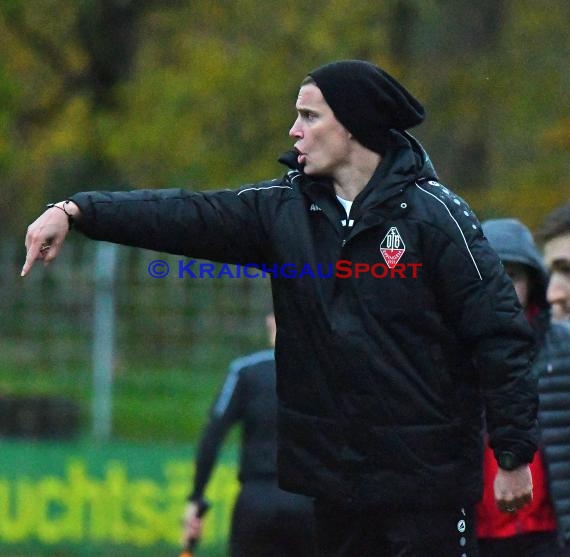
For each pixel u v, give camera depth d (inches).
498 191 2566.4
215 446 962.7
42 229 533.6
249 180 2493.8
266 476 943.0
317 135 550.6
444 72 2576.3
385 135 552.7
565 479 696.4
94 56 2731.3
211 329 1651.1
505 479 543.2
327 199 551.5
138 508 1358.3
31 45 2743.6
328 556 577.0
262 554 944.3
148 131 2556.6
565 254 743.1
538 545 699.4
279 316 560.1
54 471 1375.5
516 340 539.5
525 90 2610.7
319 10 2564.0
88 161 2920.8
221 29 2709.2
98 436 1646.2
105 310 1652.3
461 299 539.8
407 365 539.2
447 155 2591.0
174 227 552.4
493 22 2600.9
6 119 2380.7
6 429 1622.8
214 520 1334.9
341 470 546.6
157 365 1651.1
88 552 1363.2
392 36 2571.4
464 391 552.1
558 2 2706.7
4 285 1686.8
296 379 555.5
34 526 1375.5
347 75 547.2
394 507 544.1
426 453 541.3
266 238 560.7
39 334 1676.9
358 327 539.2
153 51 2827.3
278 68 2551.7
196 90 2554.1
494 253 546.3
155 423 1637.6
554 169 2603.3
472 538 565.9
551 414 698.8
